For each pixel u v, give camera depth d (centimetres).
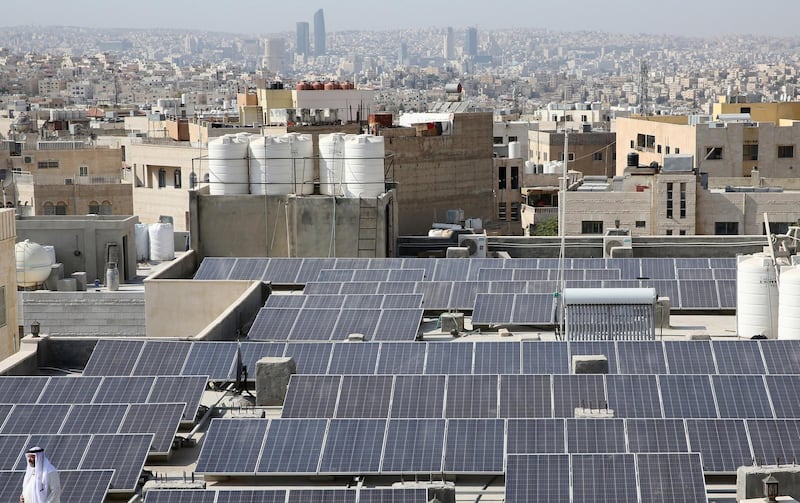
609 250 6128
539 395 3444
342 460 3117
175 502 2866
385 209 5969
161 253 6962
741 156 14725
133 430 3284
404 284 5209
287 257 5803
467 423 3191
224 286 5228
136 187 14000
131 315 6062
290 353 3966
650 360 3822
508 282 5172
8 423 3322
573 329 4300
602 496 2798
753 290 4450
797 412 3328
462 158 12300
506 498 2808
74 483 2917
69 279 6153
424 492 2817
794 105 18812
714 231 10444
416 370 3853
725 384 3438
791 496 2798
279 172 5950
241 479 3139
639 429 3131
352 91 16988
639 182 10719
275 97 17288
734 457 3053
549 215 13838
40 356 4147
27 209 9100
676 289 5066
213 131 14050
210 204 5906
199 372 3869
